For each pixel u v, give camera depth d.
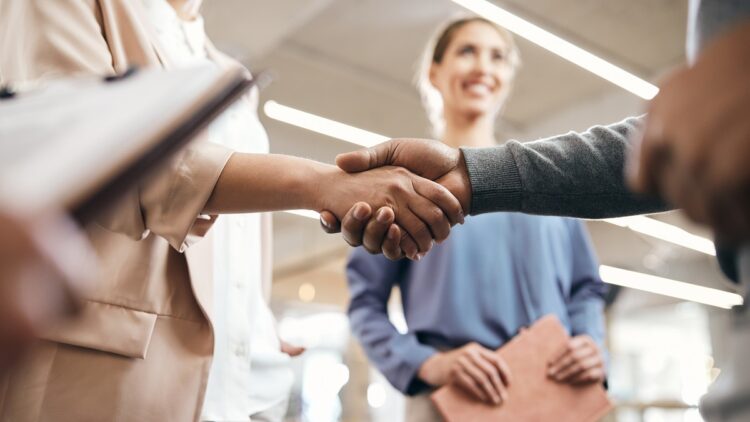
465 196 0.89
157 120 0.34
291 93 5.66
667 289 8.82
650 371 11.62
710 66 0.32
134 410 0.75
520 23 4.08
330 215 0.85
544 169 0.88
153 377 0.78
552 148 0.90
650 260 8.33
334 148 6.45
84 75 0.77
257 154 0.81
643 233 7.65
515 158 0.90
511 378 1.30
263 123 6.11
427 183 0.87
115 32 0.87
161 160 0.34
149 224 0.75
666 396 11.21
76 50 0.79
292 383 1.17
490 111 1.67
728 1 0.41
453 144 1.63
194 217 0.75
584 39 4.88
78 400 0.72
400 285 1.61
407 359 1.40
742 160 0.28
